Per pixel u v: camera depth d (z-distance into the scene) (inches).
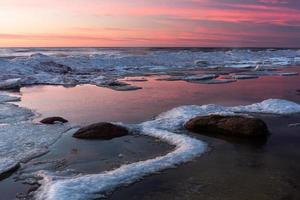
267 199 360.5
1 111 776.3
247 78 1454.2
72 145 532.4
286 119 680.4
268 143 538.6
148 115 737.6
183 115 701.3
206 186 390.3
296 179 409.7
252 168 440.8
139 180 401.4
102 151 506.6
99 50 3718.0
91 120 693.3
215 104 842.2
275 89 1126.4
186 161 457.7
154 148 518.3
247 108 764.6
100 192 371.6
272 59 2664.9
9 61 1483.8
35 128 627.5
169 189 382.9
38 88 1152.8
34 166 449.4
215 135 577.3
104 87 1175.6
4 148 514.3
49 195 358.9
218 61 2380.7
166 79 1398.9
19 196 368.2
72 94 1027.3
